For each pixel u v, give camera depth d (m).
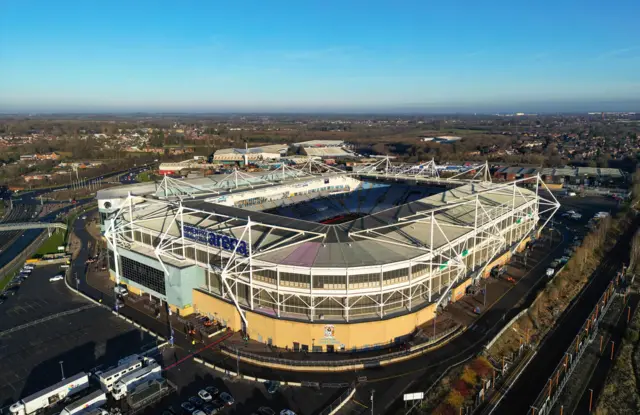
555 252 131.50
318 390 68.62
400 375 72.25
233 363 75.50
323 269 77.69
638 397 68.81
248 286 84.62
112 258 116.94
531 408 64.00
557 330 88.38
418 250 86.06
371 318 79.31
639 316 94.00
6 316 93.12
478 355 77.06
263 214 106.31
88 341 83.00
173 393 68.19
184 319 90.19
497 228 112.69
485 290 102.56
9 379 71.81
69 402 67.06
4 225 158.88
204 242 91.56
